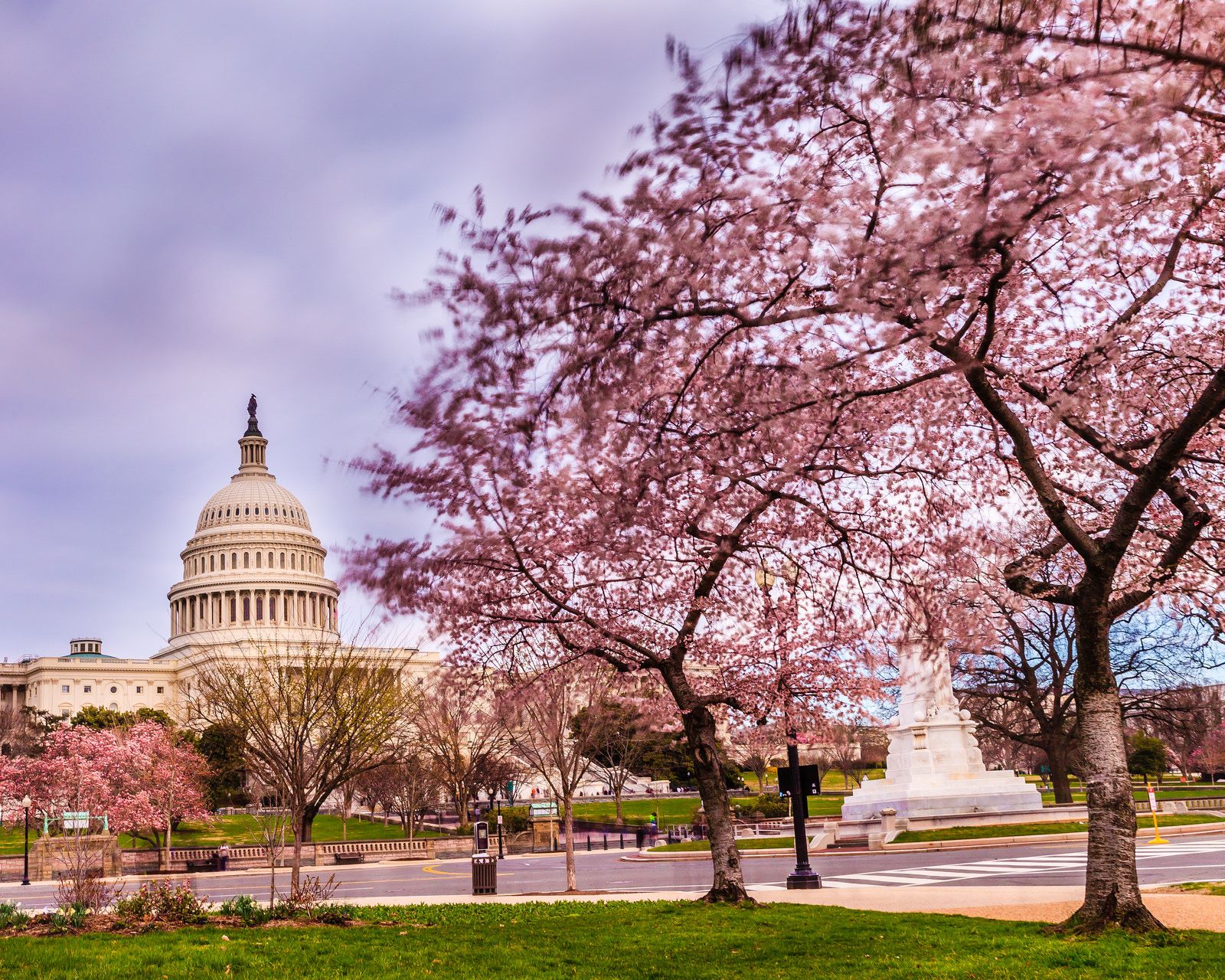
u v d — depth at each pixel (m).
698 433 13.95
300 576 173.88
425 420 13.50
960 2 9.45
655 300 11.87
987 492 18.14
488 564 18.16
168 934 18.12
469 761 77.81
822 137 12.33
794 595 19.80
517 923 19.58
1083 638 15.23
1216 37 9.25
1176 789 83.75
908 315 12.95
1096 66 9.41
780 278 13.16
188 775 67.50
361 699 34.16
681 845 50.50
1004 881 26.30
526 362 12.45
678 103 11.10
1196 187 12.87
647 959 14.98
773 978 13.09
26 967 14.55
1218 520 16.97
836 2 10.18
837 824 43.75
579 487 16.34
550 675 20.77
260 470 190.38
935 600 18.05
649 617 20.19
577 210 11.71
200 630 169.75
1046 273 16.39
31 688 177.12
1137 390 16.69
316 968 14.58
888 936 16.02
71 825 56.19
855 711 20.38
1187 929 14.69
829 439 15.67
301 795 29.64
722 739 27.70
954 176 10.59
